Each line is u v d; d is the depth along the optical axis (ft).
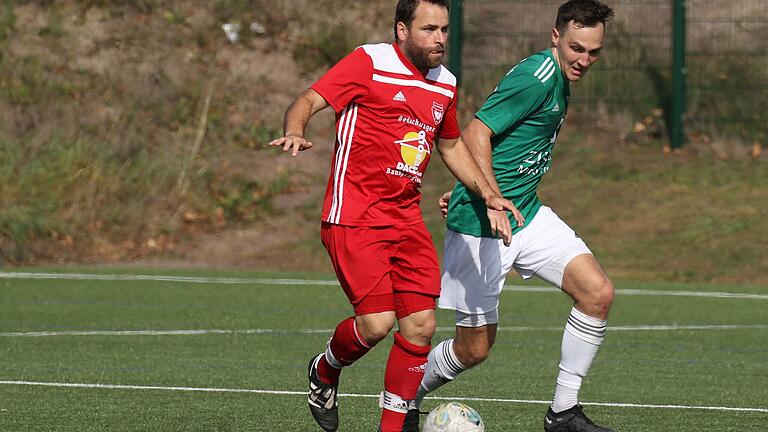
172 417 74.08
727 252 168.55
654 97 221.66
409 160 61.46
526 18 240.32
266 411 76.59
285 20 250.37
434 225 184.24
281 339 111.14
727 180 197.57
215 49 240.12
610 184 196.65
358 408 78.23
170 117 218.79
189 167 201.77
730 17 230.27
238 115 222.69
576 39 68.59
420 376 63.41
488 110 68.64
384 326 61.67
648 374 94.94
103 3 245.04
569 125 219.41
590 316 67.97
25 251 176.04
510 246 70.28
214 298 138.51
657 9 230.07
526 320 125.90
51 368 93.61
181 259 177.58
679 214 182.80
